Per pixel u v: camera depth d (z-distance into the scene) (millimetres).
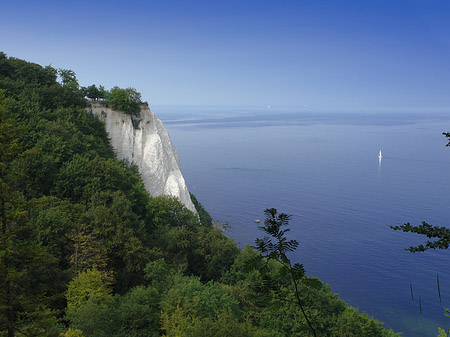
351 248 130625
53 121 80688
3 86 84375
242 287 52969
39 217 51750
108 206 64812
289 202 192375
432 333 82812
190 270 68875
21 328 26125
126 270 56031
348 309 59594
